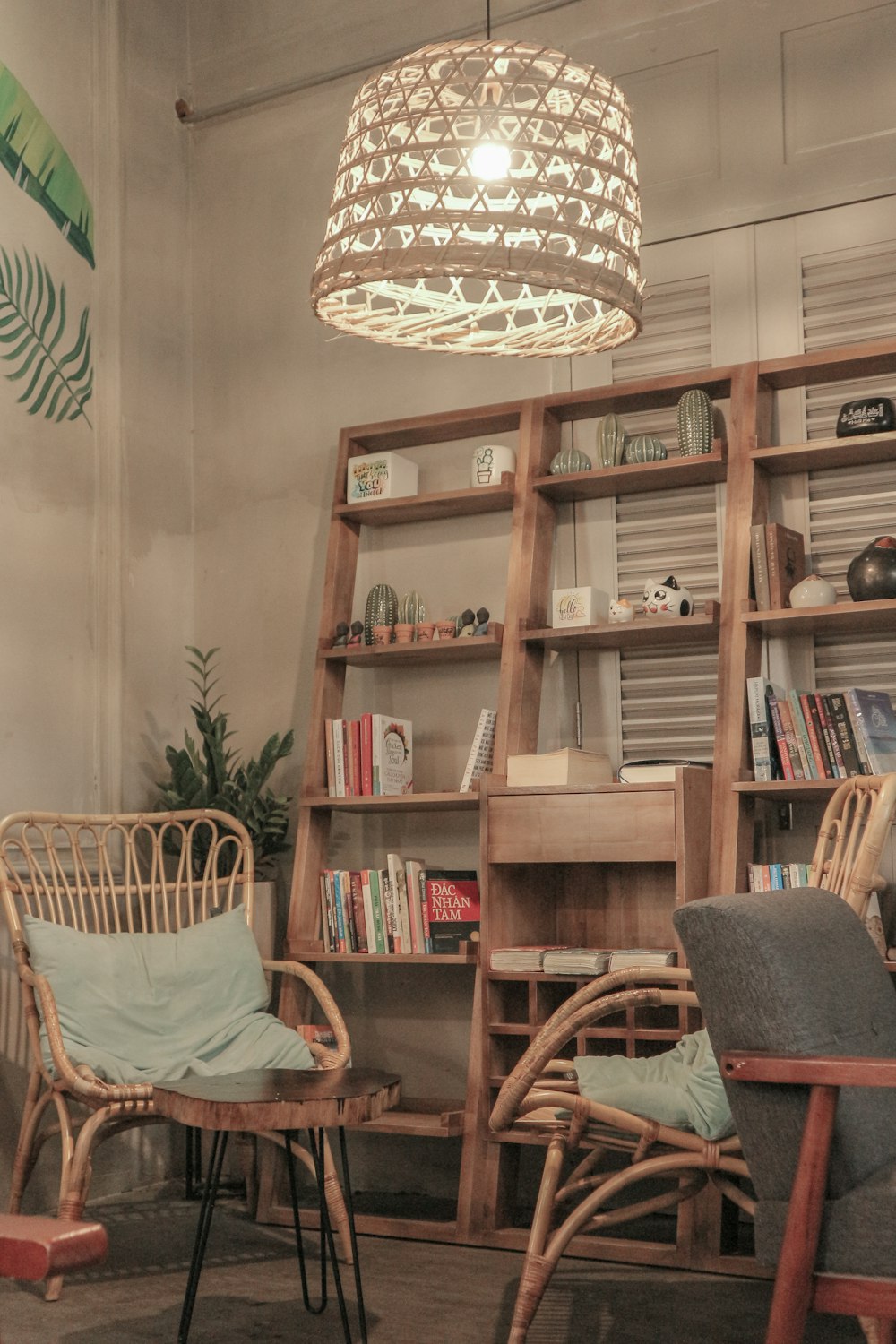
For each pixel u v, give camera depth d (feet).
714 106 12.26
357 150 7.47
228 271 14.75
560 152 7.13
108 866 11.21
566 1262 9.93
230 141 14.87
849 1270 5.65
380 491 12.85
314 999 12.87
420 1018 12.45
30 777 12.24
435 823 12.73
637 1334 8.14
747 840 10.64
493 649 12.18
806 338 11.63
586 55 12.90
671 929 11.30
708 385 11.69
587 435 12.55
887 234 11.42
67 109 13.43
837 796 8.98
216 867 12.32
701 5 12.42
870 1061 5.57
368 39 14.14
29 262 12.71
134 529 13.79
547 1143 10.33
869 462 11.28
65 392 13.07
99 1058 9.52
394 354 13.61
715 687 11.69
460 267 6.85
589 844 10.62
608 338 8.23
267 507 14.16
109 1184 12.34
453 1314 8.61
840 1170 5.82
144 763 13.56
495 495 12.15
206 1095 7.38
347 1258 10.03
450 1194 12.04
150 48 14.74
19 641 12.27
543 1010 10.92
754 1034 6.08
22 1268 2.41
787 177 11.86
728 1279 9.39
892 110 11.54
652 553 12.12
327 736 12.46
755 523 11.19
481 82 7.21
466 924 11.48
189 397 14.75
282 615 13.91
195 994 10.48
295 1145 9.17
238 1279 9.46
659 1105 7.48
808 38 11.94
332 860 13.15
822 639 11.32
